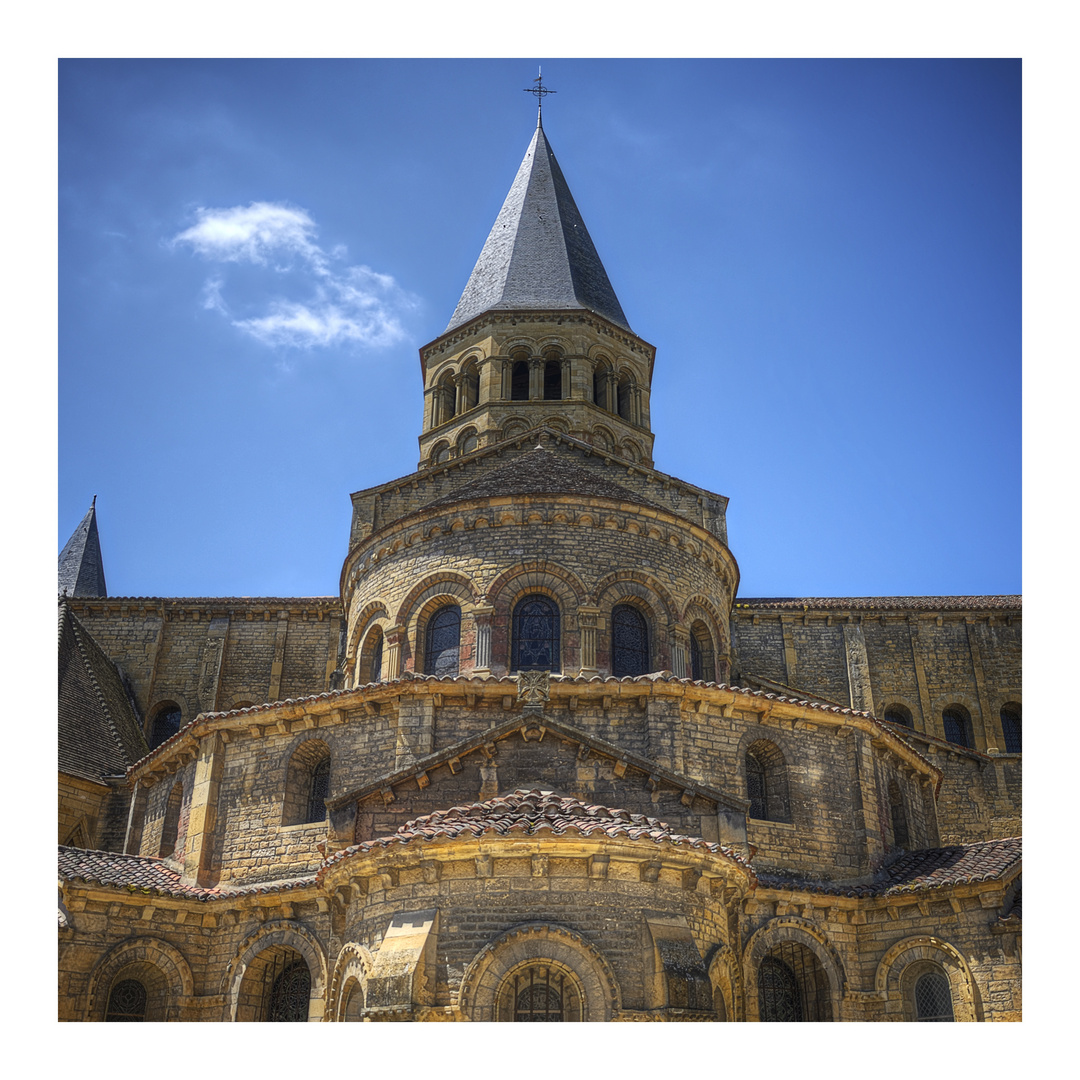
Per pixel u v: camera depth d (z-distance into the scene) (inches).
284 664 1847.9
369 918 858.1
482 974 789.9
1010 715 1827.0
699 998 786.8
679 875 852.6
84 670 1590.8
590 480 1364.4
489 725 1051.9
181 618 1892.2
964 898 1013.2
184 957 1037.8
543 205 2225.6
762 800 1113.4
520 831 813.2
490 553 1257.4
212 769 1128.8
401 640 1262.3
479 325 1973.4
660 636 1256.8
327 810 1015.0
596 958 797.2
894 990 1023.6
